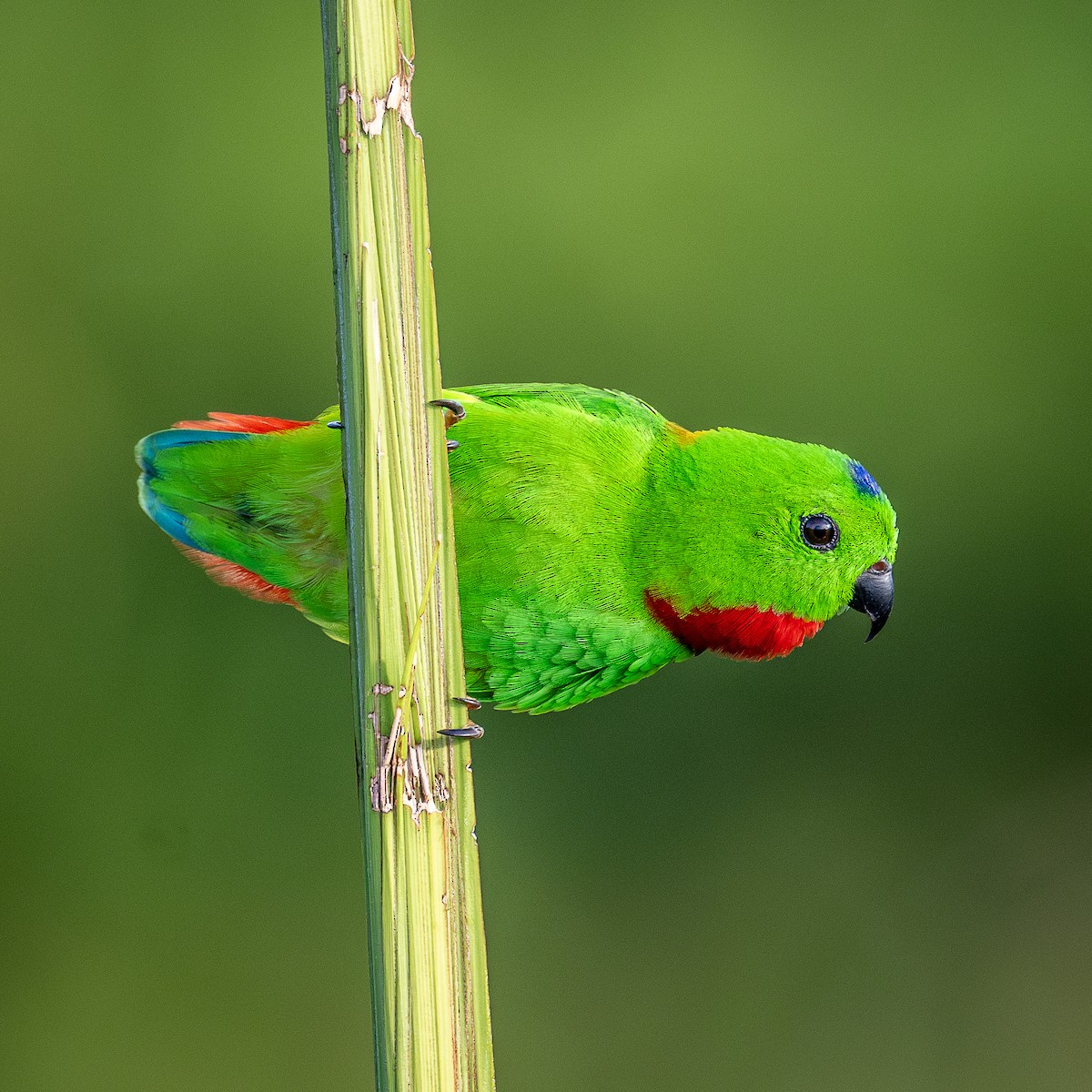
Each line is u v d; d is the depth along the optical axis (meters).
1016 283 13.55
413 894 4.45
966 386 13.46
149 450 6.99
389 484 4.47
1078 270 13.50
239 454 6.88
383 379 4.48
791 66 14.01
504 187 13.62
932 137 13.81
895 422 13.43
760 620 7.34
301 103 13.25
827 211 13.71
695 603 7.13
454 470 6.67
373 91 4.46
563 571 6.83
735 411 13.44
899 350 13.50
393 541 4.48
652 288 13.52
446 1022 4.47
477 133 13.69
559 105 13.84
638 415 7.10
